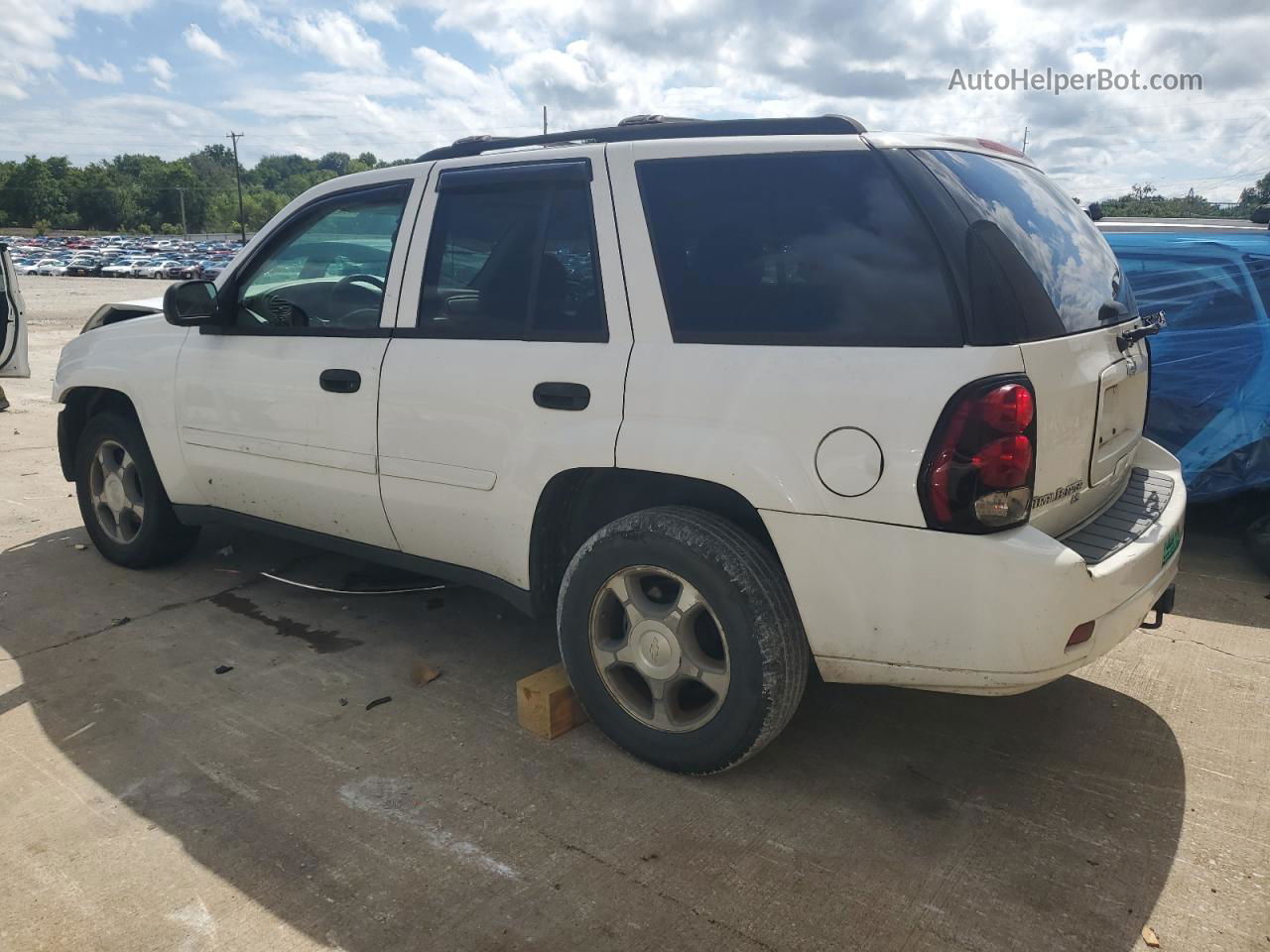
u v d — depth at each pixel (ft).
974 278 7.98
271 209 471.21
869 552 8.21
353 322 11.87
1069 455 8.67
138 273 193.16
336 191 12.30
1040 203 9.90
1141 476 11.01
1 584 15.14
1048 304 8.54
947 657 8.17
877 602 8.31
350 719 10.94
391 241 11.57
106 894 8.02
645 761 9.93
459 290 10.85
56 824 8.97
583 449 9.57
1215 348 15.81
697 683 10.14
